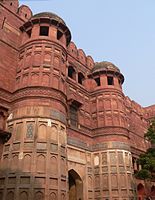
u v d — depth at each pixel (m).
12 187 13.42
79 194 19.47
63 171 14.93
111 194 19.64
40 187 13.37
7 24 19.06
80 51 25.84
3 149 14.96
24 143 14.55
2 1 19.52
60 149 15.23
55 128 15.68
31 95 16.20
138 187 25.23
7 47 18.31
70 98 21.17
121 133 22.34
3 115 16.19
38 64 17.50
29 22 19.47
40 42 18.36
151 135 20.75
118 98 24.11
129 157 21.91
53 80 17.25
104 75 24.94
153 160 19.31
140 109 33.78
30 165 13.88
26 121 15.34
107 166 20.78
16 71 18.25
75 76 23.56
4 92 16.72
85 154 21.17
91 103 24.38
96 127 22.94
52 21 19.31
